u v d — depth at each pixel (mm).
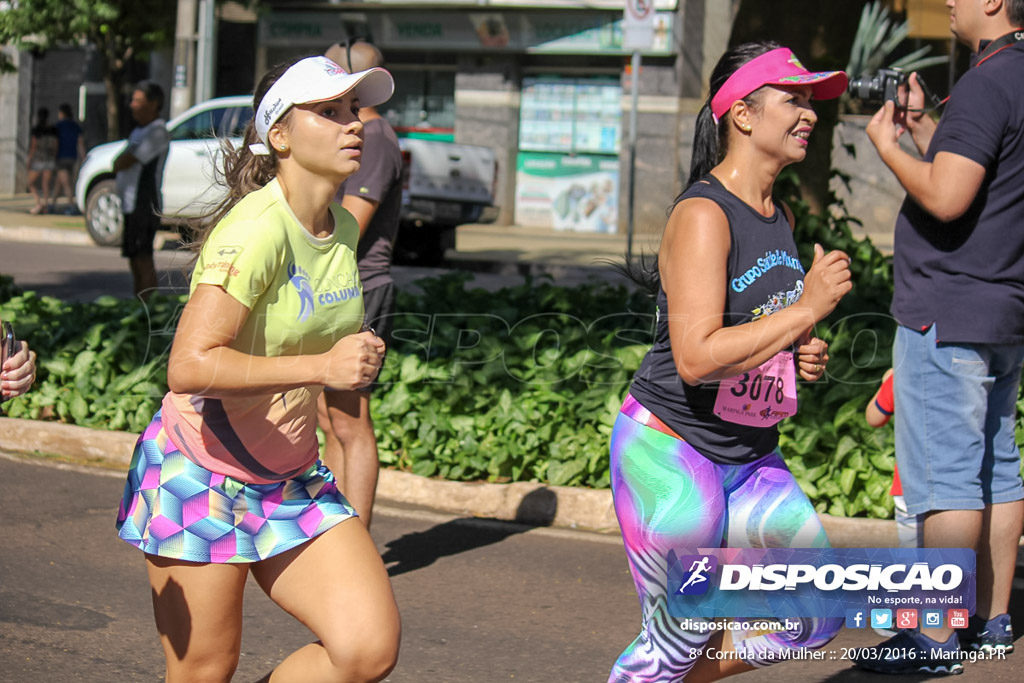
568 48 57281
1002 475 10883
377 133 12398
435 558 13930
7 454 17812
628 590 12984
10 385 7102
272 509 7555
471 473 16531
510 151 59312
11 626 11359
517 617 12109
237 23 63031
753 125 8070
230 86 63406
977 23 10258
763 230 8008
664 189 57125
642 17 32219
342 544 7492
